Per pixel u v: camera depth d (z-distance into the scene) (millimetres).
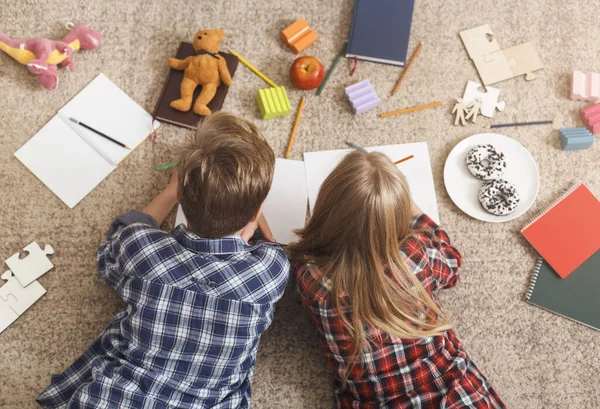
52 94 1217
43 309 1148
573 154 1283
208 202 902
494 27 1328
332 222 993
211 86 1195
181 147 1214
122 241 963
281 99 1215
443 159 1264
